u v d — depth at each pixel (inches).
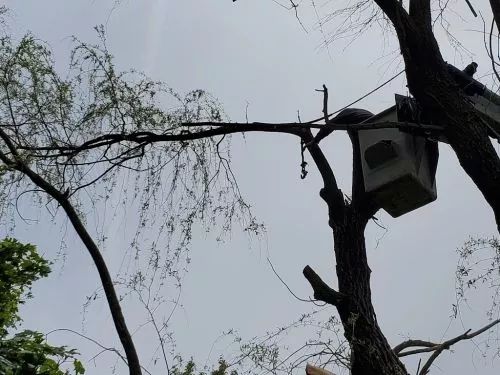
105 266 227.3
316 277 214.8
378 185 217.5
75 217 230.2
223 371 210.2
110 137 229.0
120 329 219.3
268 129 223.9
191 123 229.5
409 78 204.1
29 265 291.7
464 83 217.5
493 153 193.2
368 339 203.0
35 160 232.1
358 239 223.9
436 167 227.1
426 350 232.7
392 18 206.7
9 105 236.2
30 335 261.6
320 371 188.2
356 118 233.3
